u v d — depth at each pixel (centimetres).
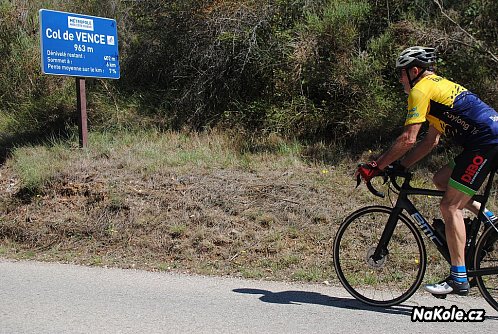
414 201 678
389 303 473
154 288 520
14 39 1251
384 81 933
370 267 532
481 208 449
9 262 621
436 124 445
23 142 982
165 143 932
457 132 432
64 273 572
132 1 1176
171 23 1083
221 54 1025
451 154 792
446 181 461
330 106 940
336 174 781
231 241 633
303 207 680
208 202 700
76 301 479
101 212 700
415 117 431
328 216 662
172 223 668
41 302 475
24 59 1195
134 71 1137
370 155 833
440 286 444
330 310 463
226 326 421
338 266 494
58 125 1045
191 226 664
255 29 1002
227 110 1019
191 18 1058
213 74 1031
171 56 1101
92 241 666
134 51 1139
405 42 941
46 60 843
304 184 736
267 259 600
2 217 725
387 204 681
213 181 749
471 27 920
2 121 1100
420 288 522
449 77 851
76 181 761
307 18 1016
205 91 1048
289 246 620
